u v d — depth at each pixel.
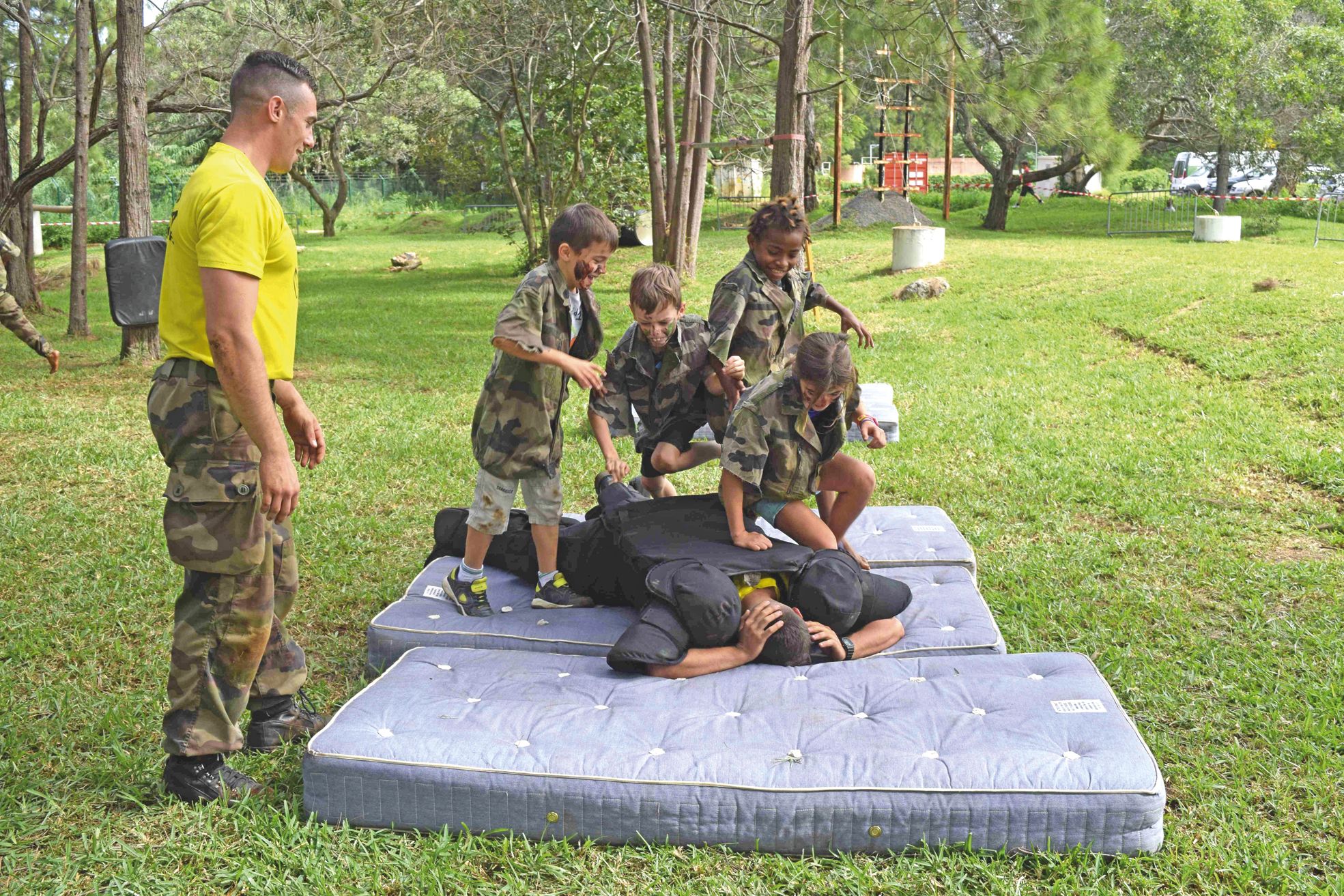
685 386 4.55
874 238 21.14
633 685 3.37
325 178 40.75
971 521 5.73
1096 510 5.89
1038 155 37.19
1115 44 15.54
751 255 4.62
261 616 3.05
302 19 14.66
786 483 3.87
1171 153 43.91
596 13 17.58
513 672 3.50
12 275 15.91
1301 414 7.69
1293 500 5.98
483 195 41.12
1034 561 5.07
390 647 3.91
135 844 2.95
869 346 5.11
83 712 3.69
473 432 3.93
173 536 2.93
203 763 3.10
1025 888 2.73
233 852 2.91
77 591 4.83
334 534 5.67
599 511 4.50
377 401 9.33
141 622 4.51
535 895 2.75
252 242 2.76
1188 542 5.30
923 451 7.14
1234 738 3.48
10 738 3.46
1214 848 2.87
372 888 2.77
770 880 2.78
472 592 4.03
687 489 6.40
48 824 3.04
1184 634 4.26
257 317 2.97
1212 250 17.23
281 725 3.43
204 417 2.87
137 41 11.46
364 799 2.98
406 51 14.83
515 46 18.95
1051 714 3.08
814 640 3.58
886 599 3.79
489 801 2.93
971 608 3.99
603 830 2.91
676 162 16.59
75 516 5.95
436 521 4.61
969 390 9.05
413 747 2.99
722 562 3.63
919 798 2.81
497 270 22.77
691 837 2.89
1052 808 2.79
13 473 6.89
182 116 24.38
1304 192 30.23
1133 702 3.68
